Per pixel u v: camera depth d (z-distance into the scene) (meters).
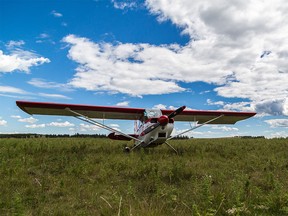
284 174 5.77
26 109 11.87
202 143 15.05
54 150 10.01
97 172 6.26
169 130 11.30
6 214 3.41
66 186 4.93
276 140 14.82
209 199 3.49
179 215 3.24
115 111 12.42
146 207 3.38
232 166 6.95
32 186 4.83
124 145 14.16
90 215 3.50
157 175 5.21
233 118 14.74
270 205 3.41
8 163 6.95
